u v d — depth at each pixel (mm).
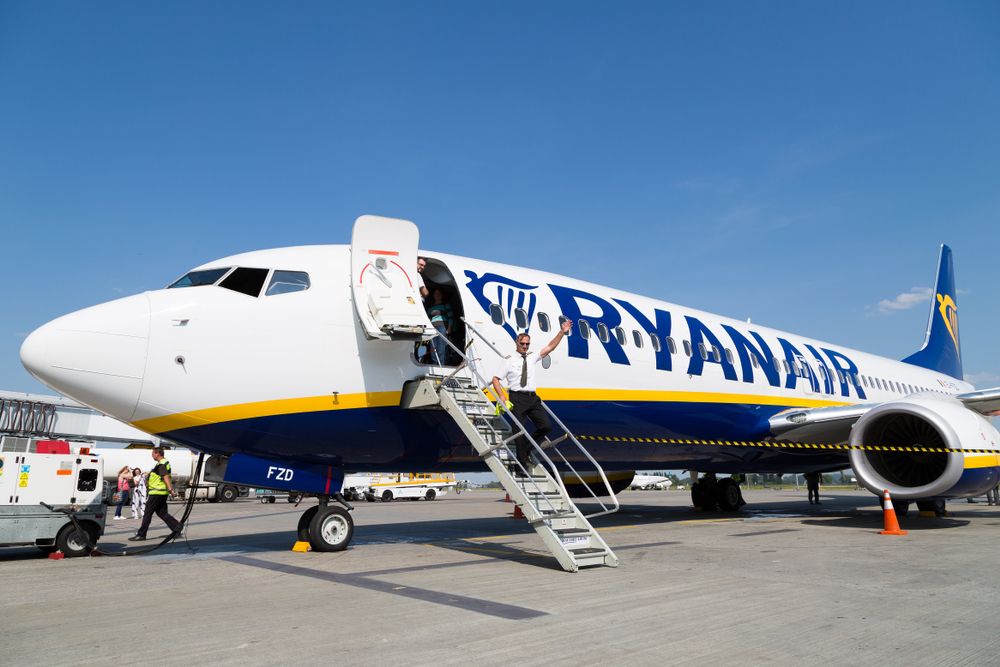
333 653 4031
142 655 4004
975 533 11578
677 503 25484
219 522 17797
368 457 9266
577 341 11102
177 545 10719
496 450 8430
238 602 5594
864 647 4184
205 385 8016
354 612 5160
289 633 4516
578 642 4273
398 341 9031
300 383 8422
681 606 5352
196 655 4000
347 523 9281
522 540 10727
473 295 10094
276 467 8844
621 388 11562
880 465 12719
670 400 12477
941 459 13031
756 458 16094
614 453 12633
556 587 6223
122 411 7867
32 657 3975
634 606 5352
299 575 7039
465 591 6031
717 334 14461
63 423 41406
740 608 5281
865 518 15477
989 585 6332
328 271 9047
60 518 9297
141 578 7023
